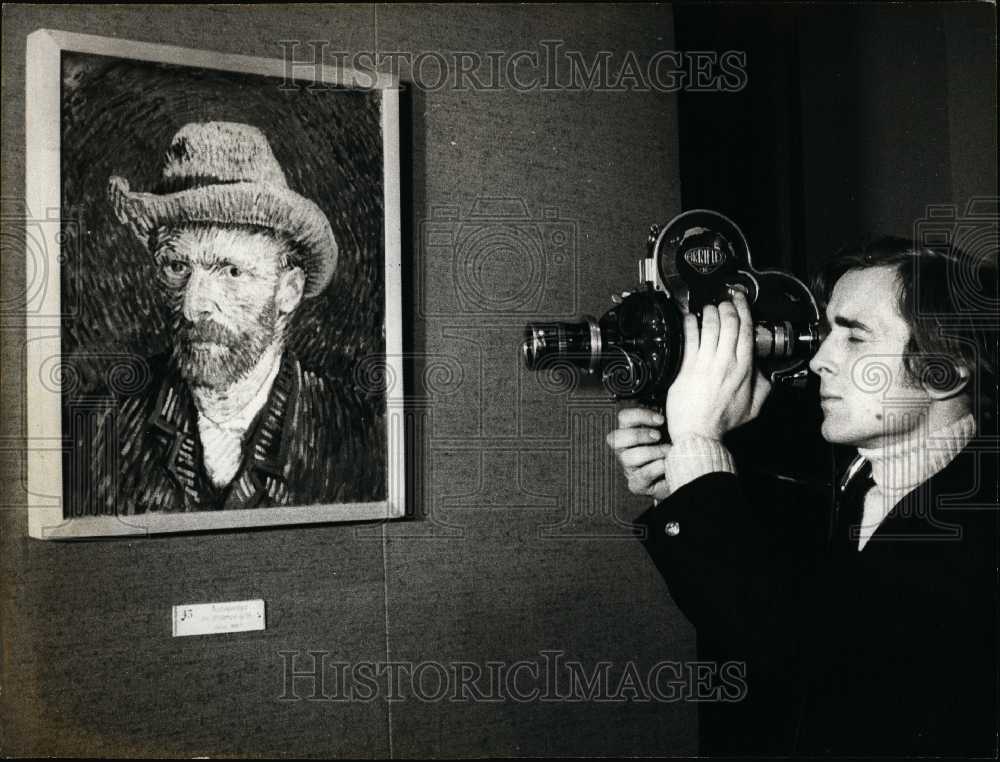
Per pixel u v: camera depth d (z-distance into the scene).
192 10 0.96
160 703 0.94
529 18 1.12
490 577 1.08
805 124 1.13
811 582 0.86
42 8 0.90
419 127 1.06
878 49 1.13
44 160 0.88
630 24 1.16
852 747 0.84
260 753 0.98
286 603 0.99
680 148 1.16
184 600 0.95
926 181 1.12
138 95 0.91
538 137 1.11
